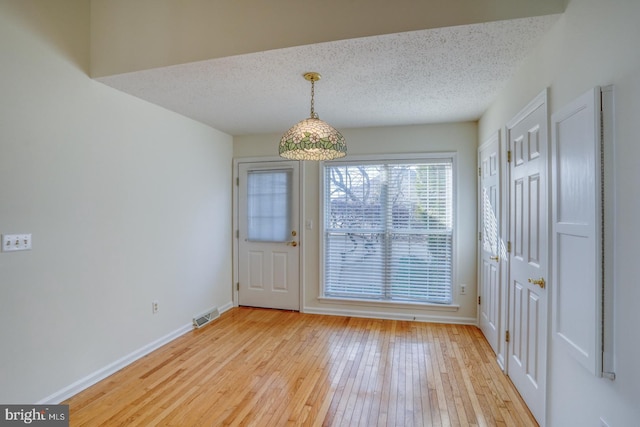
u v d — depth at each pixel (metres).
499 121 2.68
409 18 1.76
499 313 2.68
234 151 4.25
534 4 1.63
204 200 3.70
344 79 2.38
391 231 3.77
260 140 4.18
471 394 2.20
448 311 3.63
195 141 3.54
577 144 1.41
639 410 1.10
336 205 3.94
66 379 2.15
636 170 1.11
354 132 3.85
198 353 2.86
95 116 2.38
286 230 4.08
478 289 3.48
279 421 1.92
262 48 1.98
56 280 2.10
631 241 1.14
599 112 1.25
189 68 2.20
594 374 1.26
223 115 3.32
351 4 1.84
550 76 1.75
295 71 2.26
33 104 1.97
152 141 2.93
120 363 2.57
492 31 1.76
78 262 2.24
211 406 2.07
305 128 2.11
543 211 1.83
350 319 3.77
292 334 3.30
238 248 4.27
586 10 1.41
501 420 1.93
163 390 2.26
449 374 2.47
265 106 3.01
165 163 3.09
